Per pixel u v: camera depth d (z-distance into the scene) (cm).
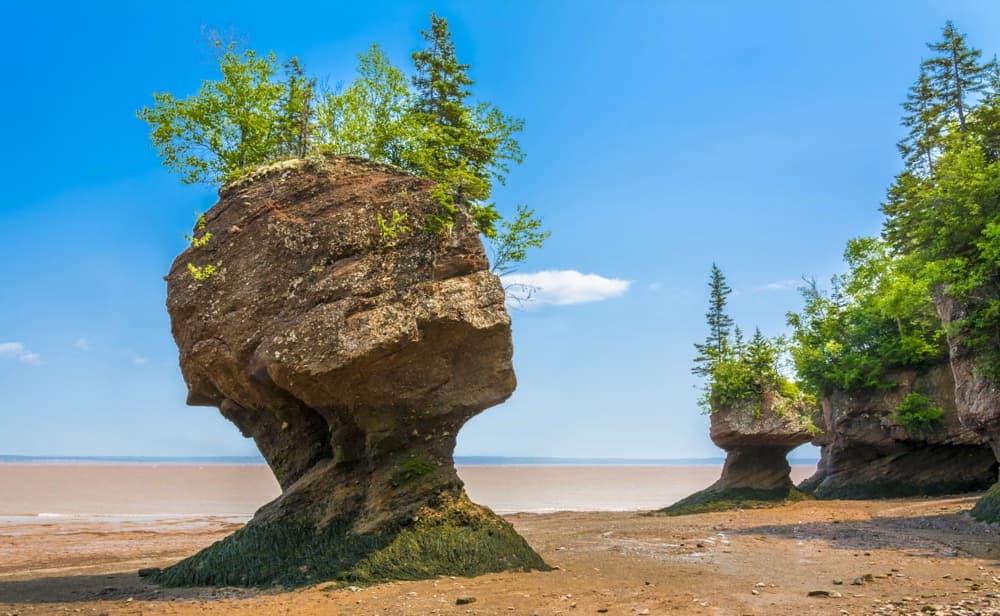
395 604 1162
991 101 4122
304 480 1579
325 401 1495
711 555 1830
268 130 1820
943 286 2948
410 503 1506
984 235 2639
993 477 4212
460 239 1561
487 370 1594
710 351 4538
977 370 2692
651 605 1139
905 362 4497
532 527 3031
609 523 3177
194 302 1560
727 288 4828
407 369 1505
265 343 1455
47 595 1355
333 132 1891
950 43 5400
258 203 1578
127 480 13538
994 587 1275
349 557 1411
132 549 2614
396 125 1895
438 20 2352
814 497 4272
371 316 1424
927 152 5634
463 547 1462
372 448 1537
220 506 6316
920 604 1120
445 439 1605
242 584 1409
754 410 4019
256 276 1523
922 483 4381
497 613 1086
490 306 1537
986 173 2778
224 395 1697
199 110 1769
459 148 2084
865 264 4978
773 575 1470
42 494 8044
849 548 1948
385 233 1509
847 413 4656
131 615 1140
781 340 4228
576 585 1322
